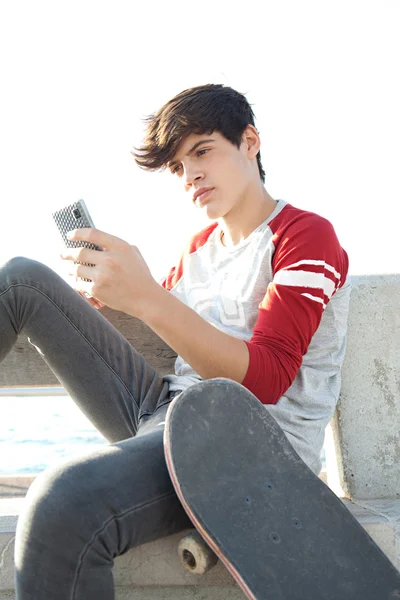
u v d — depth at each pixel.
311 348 1.64
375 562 1.25
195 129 1.60
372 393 1.91
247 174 1.66
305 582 1.16
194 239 1.83
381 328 1.93
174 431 1.18
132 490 1.16
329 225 1.57
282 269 1.51
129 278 1.32
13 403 16.11
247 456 1.26
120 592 1.42
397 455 1.89
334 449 1.94
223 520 1.16
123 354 1.59
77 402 1.61
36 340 1.54
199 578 1.40
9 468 7.81
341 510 1.30
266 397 1.43
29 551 1.10
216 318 1.67
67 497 1.11
